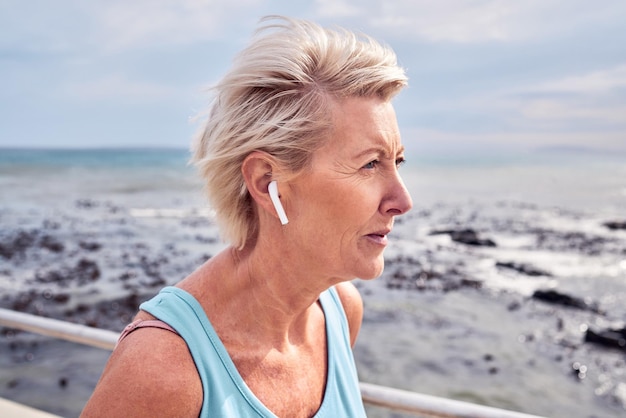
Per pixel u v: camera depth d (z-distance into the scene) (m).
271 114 1.02
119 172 61.16
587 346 8.87
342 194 1.02
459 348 8.64
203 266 1.17
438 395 7.05
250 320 1.13
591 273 14.18
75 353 8.02
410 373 7.66
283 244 1.08
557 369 7.93
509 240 19.84
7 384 6.98
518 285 12.95
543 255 16.83
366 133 1.01
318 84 1.00
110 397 0.93
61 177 53.47
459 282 13.02
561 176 70.62
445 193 43.59
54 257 15.36
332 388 1.25
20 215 25.89
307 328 1.26
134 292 11.65
